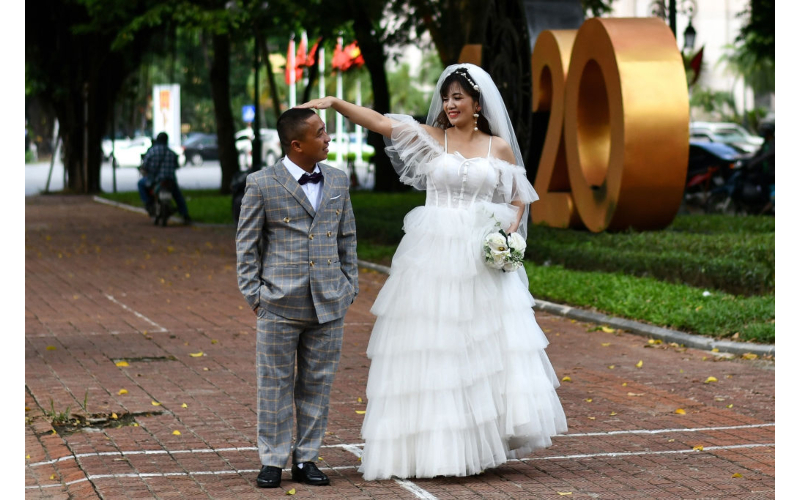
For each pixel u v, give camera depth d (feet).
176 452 25.05
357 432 27.37
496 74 82.89
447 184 23.95
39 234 86.12
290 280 22.22
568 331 42.73
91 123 144.87
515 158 24.81
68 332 42.27
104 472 23.20
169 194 92.73
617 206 61.82
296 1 103.40
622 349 38.81
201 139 252.01
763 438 26.45
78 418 28.40
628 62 60.85
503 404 23.12
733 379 33.50
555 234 65.51
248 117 165.99
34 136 226.58
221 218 97.45
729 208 89.56
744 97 232.32
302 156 22.40
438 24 102.17
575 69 66.44
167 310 48.24
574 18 75.87
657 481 22.74
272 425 22.43
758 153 87.25
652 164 60.75
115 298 51.90
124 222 98.27
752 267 47.06
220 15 100.89
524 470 23.79
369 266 63.67
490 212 23.66
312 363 22.77
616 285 47.78
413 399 22.80
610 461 24.45
